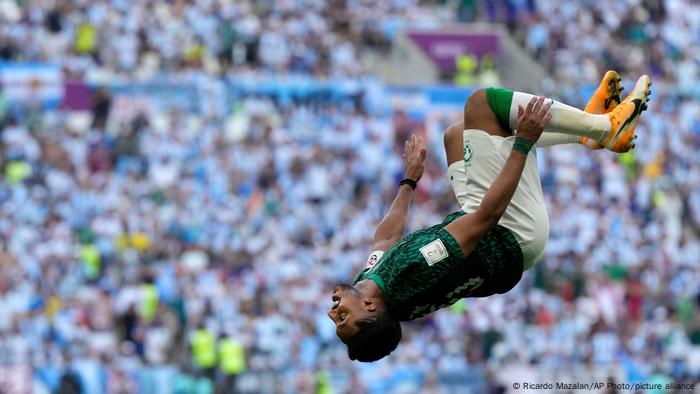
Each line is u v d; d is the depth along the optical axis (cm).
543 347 1739
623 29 2723
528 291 1869
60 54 2286
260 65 2400
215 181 2039
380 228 679
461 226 608
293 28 2464
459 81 2583
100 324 1647
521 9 2719
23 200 1914
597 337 1783
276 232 1944
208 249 1856
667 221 2239
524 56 2619
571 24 2691
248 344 1627
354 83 2286
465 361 1653
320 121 2231
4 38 2278
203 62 2338
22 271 1708
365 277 629
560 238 2067
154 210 1942
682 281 2052
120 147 2069
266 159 2097
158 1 2420
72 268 1786
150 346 1623
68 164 2012
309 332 1712
